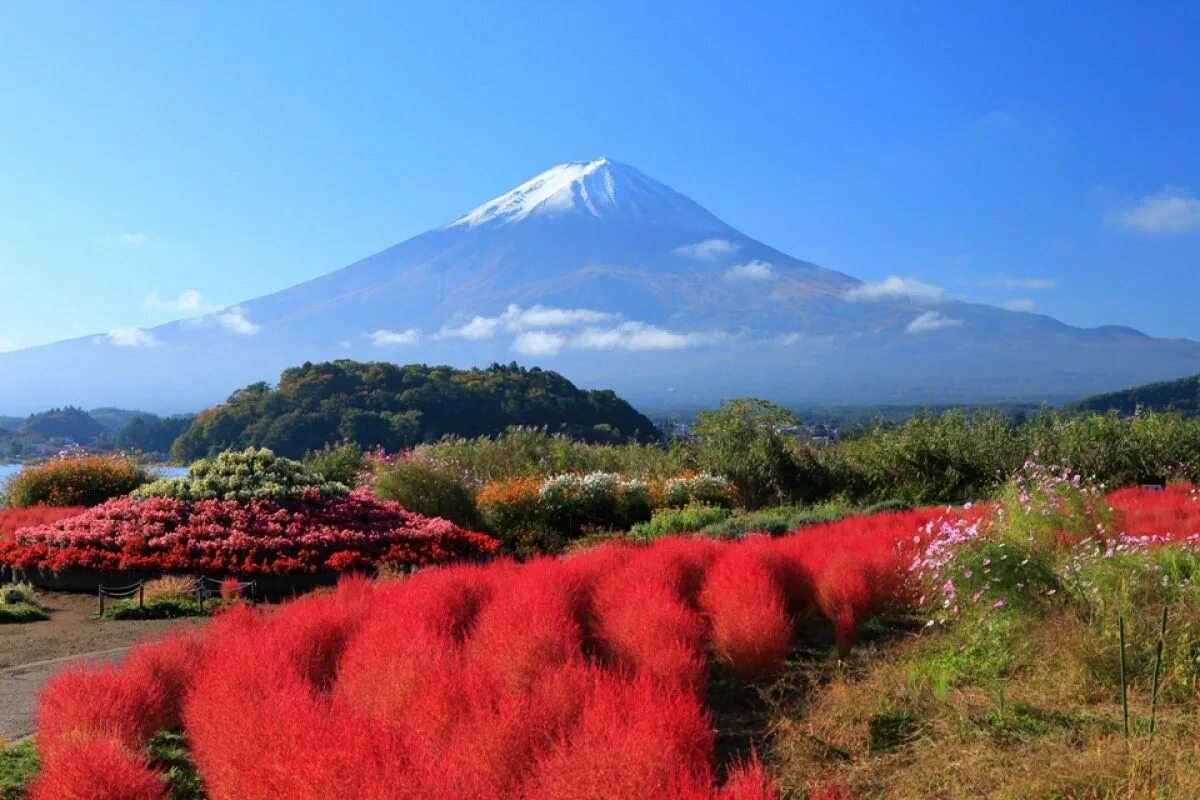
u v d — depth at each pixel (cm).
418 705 507
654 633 675
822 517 1791
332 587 1312
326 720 459
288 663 616
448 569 1001
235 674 568
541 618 667
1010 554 744
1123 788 432
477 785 408
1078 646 635
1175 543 920
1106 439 2167
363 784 381
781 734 563
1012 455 2172
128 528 1419
